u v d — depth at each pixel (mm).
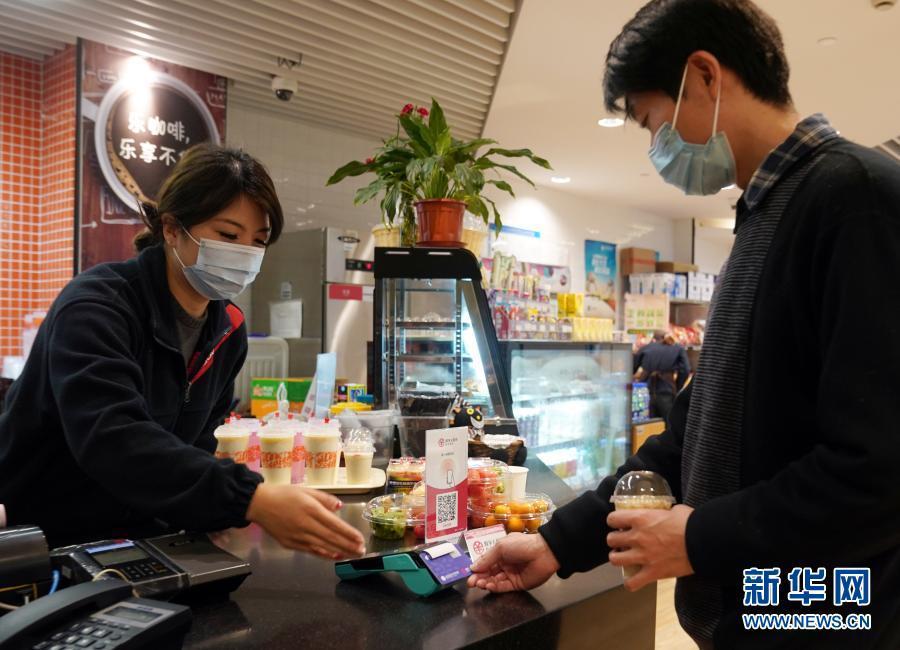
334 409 2598
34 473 1363
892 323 778
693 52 997
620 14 3721
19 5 3654
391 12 3938
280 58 4348
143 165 4293
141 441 1064
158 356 1441
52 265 4516
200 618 1048
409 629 1016
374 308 2543
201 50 4188
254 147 5277
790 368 914
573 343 4637
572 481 4887
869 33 3838
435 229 2490
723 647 974
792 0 3486
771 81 987
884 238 806
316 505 1022
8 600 951
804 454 915
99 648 735
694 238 9945
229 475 1037
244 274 1442
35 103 4574
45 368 1298
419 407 2180
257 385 3166
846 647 882
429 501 1325
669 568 881
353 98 5043
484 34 4168
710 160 1034
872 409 762
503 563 1195
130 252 4270
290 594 1154
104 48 4125
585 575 1282
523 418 4449
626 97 1113
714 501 880
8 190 4496
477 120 5469
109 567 1071
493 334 2482
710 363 1027
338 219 5820
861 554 799
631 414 5598
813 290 873
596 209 8539
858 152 892
